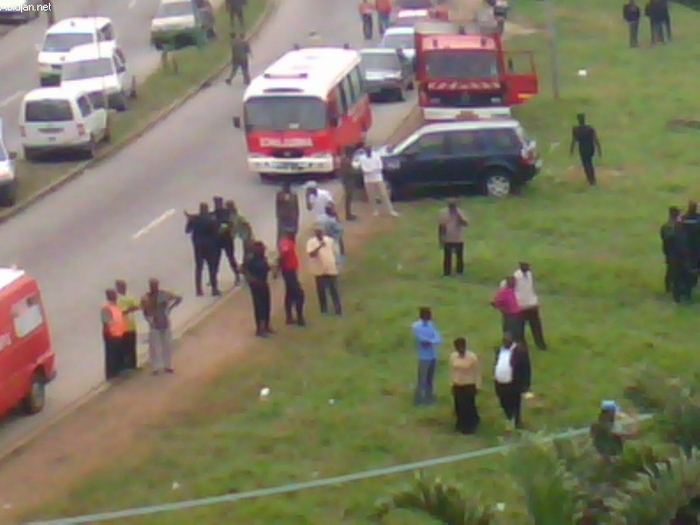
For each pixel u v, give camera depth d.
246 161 56.38
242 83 69.69
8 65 77.19
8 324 32.62
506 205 49.38
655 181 51.94
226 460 31.31
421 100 58.22
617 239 45.94
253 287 37.62
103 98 62.25
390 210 48.34
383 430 32.78
